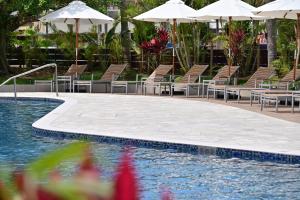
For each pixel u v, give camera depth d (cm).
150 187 773
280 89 1855
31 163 63
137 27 2784
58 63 2855
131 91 2306
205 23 2650
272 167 908
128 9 2723
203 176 845
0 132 1305
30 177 60
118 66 2298
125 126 1281
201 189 766
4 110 1755
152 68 2705
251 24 2595
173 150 1047
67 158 62
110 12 3388
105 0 2623
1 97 2017
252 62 2586
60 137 1203
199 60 2694
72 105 1730
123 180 61
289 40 2423
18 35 3003
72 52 2841
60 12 2298
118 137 1117
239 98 1884
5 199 58
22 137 1232
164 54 2702
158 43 2634
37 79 2536
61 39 2872
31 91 2281
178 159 979
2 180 60
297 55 1869
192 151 1024
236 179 825
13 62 2831
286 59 2347
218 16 2117
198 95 2131
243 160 964
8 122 1483
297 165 919
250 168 900
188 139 1084
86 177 61
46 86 2311
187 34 2612
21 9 2409
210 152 1005
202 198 721
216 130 1220
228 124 1323
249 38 2561
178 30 2608
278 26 2448
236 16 2092
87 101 1872
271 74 1930
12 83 2431
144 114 1522
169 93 2228
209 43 2708
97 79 2520
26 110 1756
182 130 1220
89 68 2831
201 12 2108
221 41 2677
